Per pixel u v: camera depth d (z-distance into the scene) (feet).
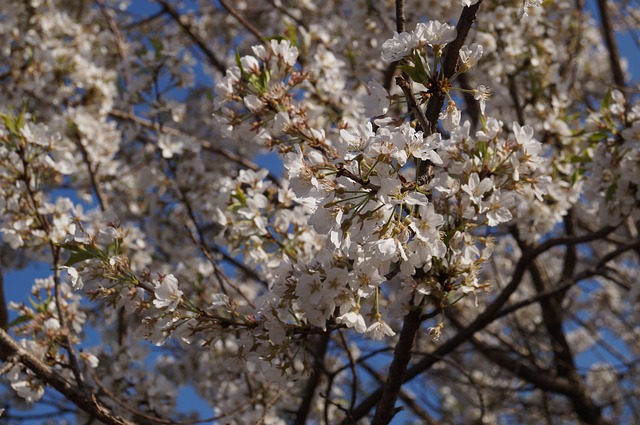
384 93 9.92
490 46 19.04
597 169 15.02
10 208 14.12
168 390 17.03
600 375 30.94
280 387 10.69
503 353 25.00
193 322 10.52
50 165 14.74
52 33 21.70
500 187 10.41
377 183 8.59
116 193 24.07
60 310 13.32
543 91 19.29
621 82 26.58
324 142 10.75
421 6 17.70
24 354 11.51
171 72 19.42
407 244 9.04
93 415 11.71
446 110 9.93
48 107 21.40
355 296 9.66
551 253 31.71
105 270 10.57
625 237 27.22
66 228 14.15
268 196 14.12
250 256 13.56
